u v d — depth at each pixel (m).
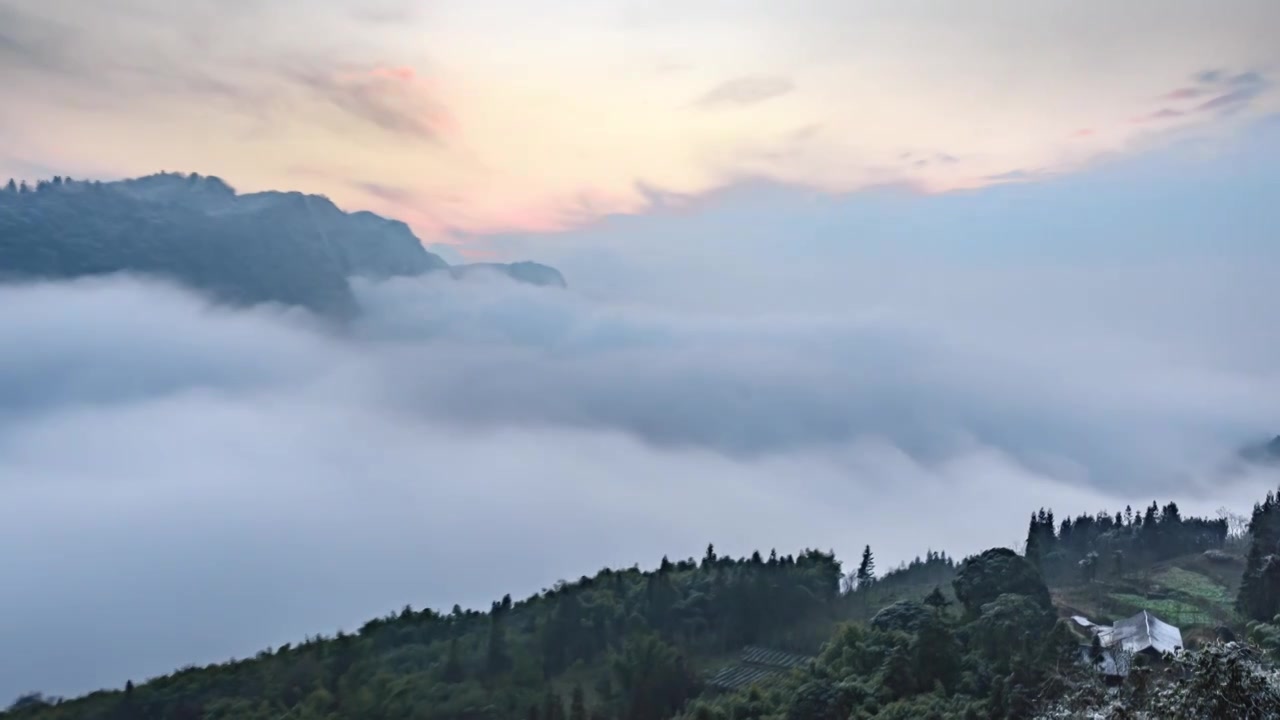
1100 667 56.94
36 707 99.06
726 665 99.38
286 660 102.12
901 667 67.12
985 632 69.19
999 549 83.88
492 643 101.88
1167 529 122.12
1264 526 89.12
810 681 71.75
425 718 88.88
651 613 111.62
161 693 96.50
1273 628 68.31
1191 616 86.75
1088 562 105.56
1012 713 55.72
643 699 90.81
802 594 112.56
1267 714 28.20
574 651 104.94
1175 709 30.08
